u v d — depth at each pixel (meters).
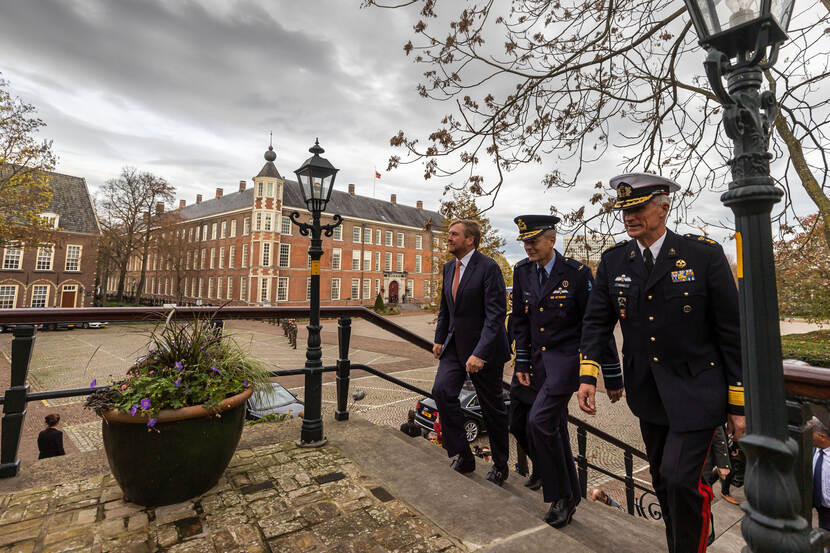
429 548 1.59
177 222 42.66
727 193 1.02
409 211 60.50
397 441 2.67
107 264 41.25
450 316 2.70
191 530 1.68
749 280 0.98
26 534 1.61
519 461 3.28
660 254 1.68
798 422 1.19
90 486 2.00
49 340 25.03
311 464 2.33
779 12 1.01
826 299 7.67
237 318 2.44
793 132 4.40
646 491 3.43
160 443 1.78
